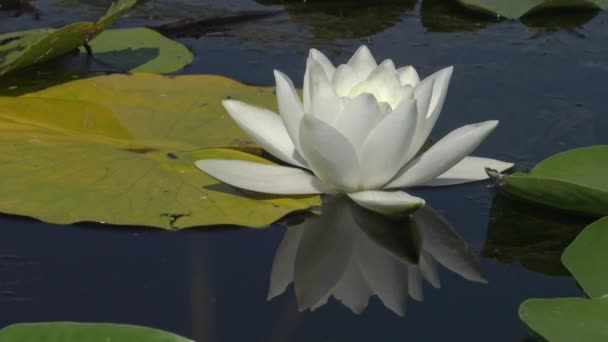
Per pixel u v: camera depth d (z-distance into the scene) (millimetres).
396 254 1030
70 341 916
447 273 1018
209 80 1161
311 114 1043
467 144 1050
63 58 1195
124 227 1030
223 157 1078
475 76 1205
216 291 995
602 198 1037
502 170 1084
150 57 1207
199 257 1015
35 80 1153
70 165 1058
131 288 993
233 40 1255
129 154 1073
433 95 1070
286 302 992
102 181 1047
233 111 1070
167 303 986
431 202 1073
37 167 1053
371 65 1079
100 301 985
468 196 1079
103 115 1112
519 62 1234
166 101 1133
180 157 1075
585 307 958
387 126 1034
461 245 1040
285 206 1041
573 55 1251
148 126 1104
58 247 1016
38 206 1023
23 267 1002
